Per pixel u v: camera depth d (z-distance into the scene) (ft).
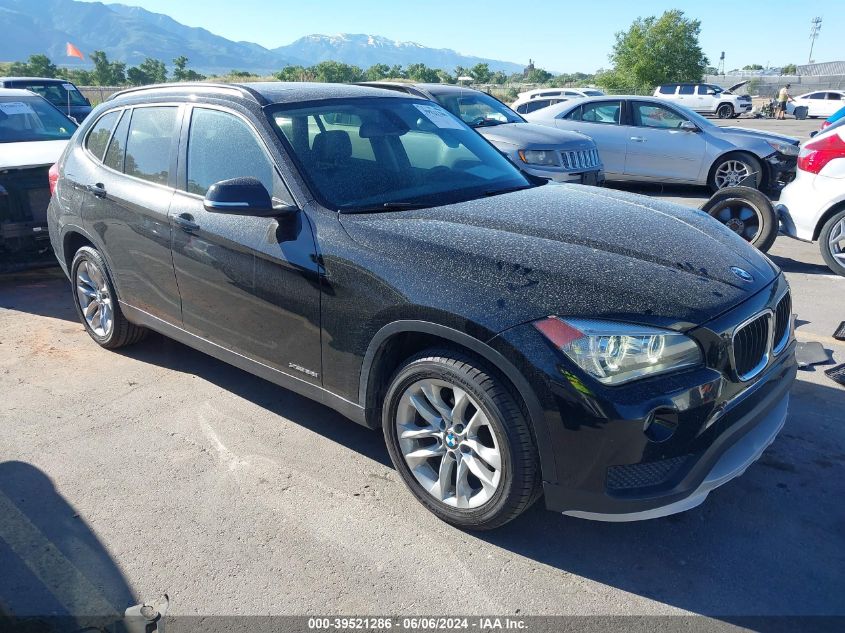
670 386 7.90
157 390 13.87
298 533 9.47
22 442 11.90
